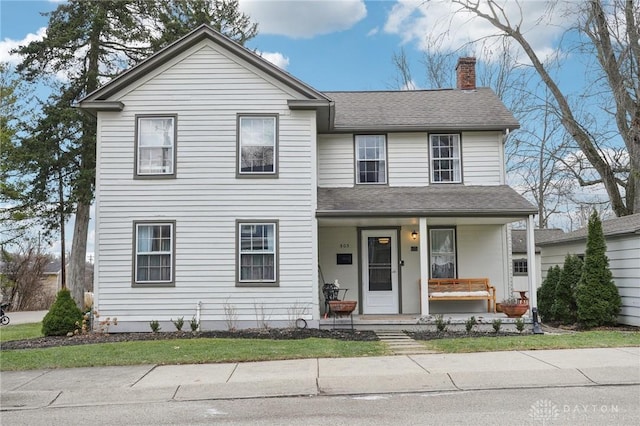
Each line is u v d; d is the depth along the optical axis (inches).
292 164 522.6
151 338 454.6
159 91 525.0
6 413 251.6
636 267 503.5
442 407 242.8
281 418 230.4
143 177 515.5
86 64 818.2
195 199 515.8
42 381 308.0
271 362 345.4
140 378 310.0
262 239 515.8
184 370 327.6
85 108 518.0
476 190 577.6
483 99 658.2
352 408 245.0
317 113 538.9
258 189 518.9
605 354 347.3
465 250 589.9
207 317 505.4
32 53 783.7
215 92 526.0
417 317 526.9
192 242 511.8
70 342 444.8
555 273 597.9
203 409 249.8
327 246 589.9
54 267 1428.4
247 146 524.4
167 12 850.8
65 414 247.1
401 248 587.5
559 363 323.6
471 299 561.0
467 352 366.6
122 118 522.3
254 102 526.3
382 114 623.2
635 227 502.0
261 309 507.2
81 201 775.1
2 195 748.0
